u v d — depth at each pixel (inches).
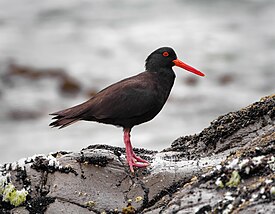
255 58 1141.1
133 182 291.3
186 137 346.0
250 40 1253.7
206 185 260.5
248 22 1382.9
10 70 1093.1
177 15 1456.7
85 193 284.0
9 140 733.9
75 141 706.8
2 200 283.0
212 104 872.3
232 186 253.3
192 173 289.7
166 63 341.1
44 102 932.0
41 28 1393.9
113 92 321.7
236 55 1162.6
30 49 1239.5
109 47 1238.9
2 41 1289.4
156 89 331.6
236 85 987.9
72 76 1069.1
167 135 715.4
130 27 1374.3
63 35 1332.4
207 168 289.0
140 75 337.7
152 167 299.3
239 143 312.5
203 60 1141.1
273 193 236.2
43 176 292.8
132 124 326.3
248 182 251.8
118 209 278.4
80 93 1003.3
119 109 319.6
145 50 1214.9
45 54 1202.6
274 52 1176.2
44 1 1603.1
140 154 333.7
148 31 1333.7
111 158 303.9
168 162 305.7
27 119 842.8
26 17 1473.9
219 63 1120.2
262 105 323.3
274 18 1406.3
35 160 302.2
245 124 318.7
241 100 901.2
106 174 294.7
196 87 968.9
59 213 274.8
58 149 690.2
